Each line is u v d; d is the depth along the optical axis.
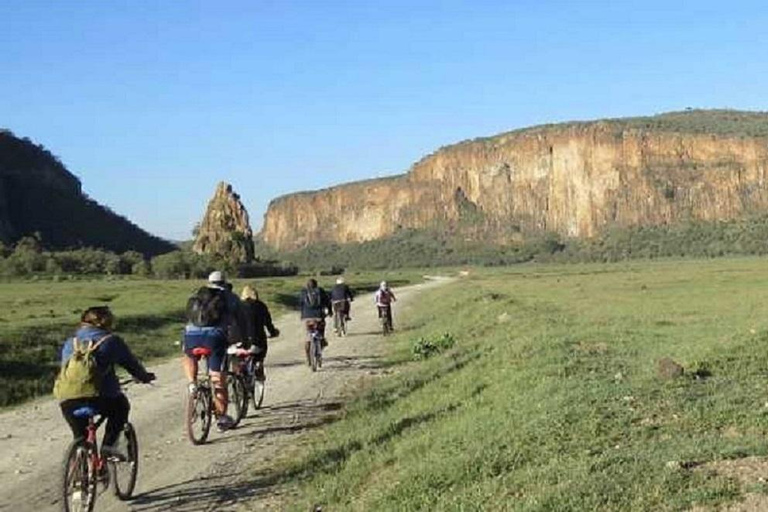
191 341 11.48
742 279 56.84
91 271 126.81
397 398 14.05
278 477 9.35
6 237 157.75
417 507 7.19
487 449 8.25
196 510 8.29
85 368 7.85
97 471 7.99
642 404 9.28
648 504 6.00
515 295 47.41
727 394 9.56
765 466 6.52
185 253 141.62
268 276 142.12
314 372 18.91
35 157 195.12
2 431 13.25
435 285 89.81
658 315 26.45
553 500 6.29
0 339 23.31
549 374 12.24
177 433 12.16
